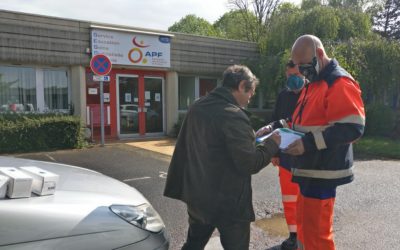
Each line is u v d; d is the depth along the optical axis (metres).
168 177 2.90
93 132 11.70
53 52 10.52
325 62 2.67
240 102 2.69
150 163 8.19
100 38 11.24
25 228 1.86
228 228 2.56
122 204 2.35
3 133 9.02
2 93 10.43
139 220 2.32
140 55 12.08
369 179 7.09
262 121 13.25
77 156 8.84
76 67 11.08
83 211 2.10
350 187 6.43
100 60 10.01
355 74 12.48
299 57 2.68
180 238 4.10
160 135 13.22
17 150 9.23
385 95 14.68
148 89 12.93
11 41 9.87
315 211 2.71
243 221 2.57
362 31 15.02
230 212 2.52
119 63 11.68
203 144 2.52
